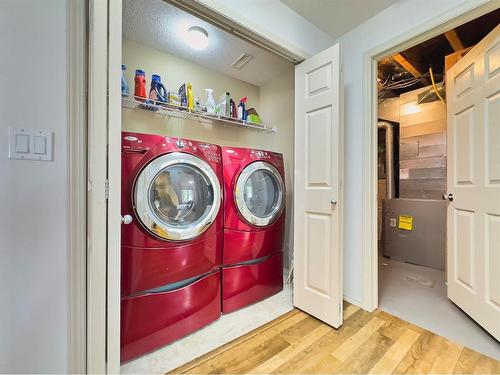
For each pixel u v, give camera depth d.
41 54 0.88
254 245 1.88
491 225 1.45
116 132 0.91
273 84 2.66
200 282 1.54
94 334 0.89
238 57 2.21
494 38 1.40
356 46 1.84
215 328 1.56
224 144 2.49
